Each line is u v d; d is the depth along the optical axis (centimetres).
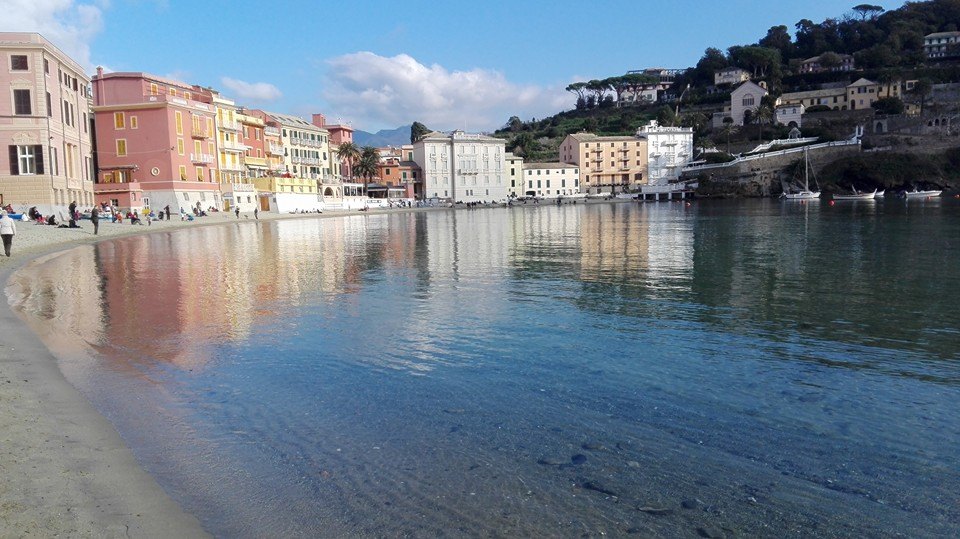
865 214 7075
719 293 2108
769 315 1739
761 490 735
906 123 15988
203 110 9631
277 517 667
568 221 7225
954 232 4403
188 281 2498
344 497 714
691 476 771
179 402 1038
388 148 19512
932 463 803
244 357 1326
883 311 1775
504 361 1285
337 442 873
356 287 2317
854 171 14038
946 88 17188
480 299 2038
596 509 691
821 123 17300
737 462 809
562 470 786
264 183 11112
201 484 741
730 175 15488
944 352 1334
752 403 1027
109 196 8356
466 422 948
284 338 1502
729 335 1507
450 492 728
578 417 967
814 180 14588
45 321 1698
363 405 1025
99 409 995
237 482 748
